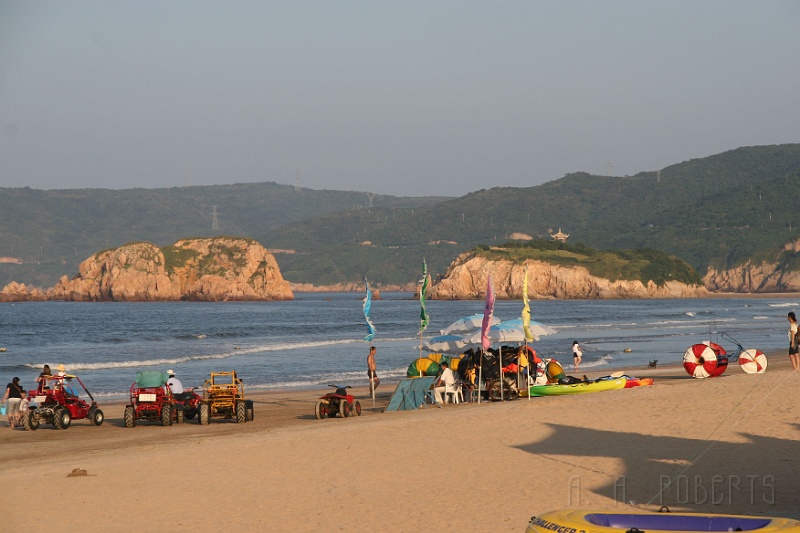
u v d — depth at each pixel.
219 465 15.31
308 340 76.31
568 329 88.31
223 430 22.61
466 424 18.86
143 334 89.75
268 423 24.14
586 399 22.17
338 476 13.91
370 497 12.27
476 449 15.76
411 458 15.19
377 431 18.56
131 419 24.05
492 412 20.80
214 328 102.19
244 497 12.62
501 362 26.72
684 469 12.96
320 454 16.03
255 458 15.90
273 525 10.94
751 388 22.02
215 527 10.95
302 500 12.29
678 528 6.30
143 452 17.70
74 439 21.72
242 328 100.94
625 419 18.22
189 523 11.19
